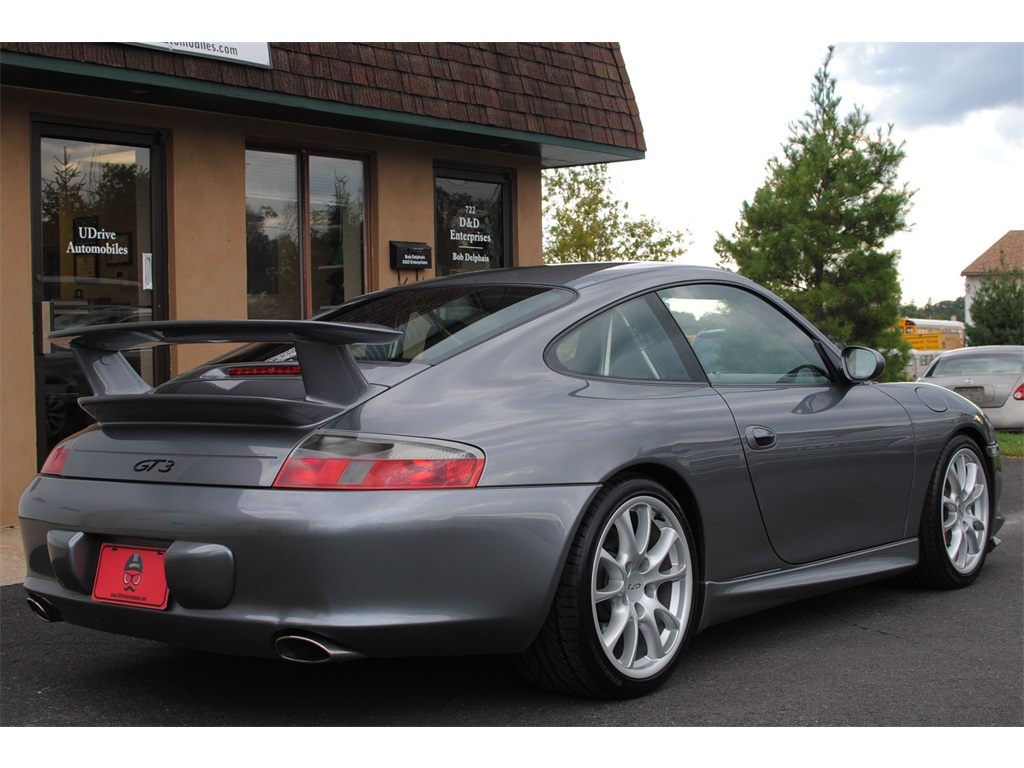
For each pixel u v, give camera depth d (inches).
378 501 106.0
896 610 171.5
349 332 107.6
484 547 110.4
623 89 381.4
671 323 144.9
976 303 1246.3
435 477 109.0
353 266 335.0
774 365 157.9
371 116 297.6
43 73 236.4
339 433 109.7
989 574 199.6
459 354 123.7
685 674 136.5
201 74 258.2
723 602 138.6
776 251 701.3
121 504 114.3
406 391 116.0
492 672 137.5
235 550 106.8
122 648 150.6
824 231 685.9
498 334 128.1
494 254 378.0
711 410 139.3
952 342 1477.6
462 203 366.6
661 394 136.0
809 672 137.3
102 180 271.6
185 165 283.9
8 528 242.8
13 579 193.9
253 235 309.7
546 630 118.8
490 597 111.1
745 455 141.0
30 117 254.2
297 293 320.2
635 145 378.6
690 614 132.7
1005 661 142.4
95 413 122.4
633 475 126.3
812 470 152.6
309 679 135.0
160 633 113.1
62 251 262.7
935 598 179.9
